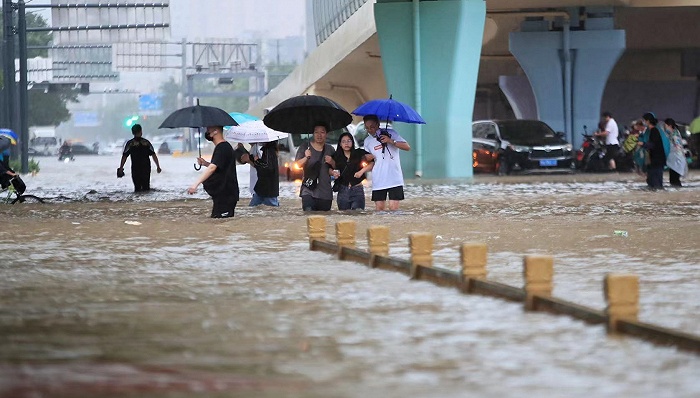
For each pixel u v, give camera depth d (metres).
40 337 17.16
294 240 34.56
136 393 13.09
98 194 68.94
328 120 48.56
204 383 13.66
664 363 14.91
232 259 29.09
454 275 22.58
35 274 25.89
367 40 110.19
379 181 46.78
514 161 88.44
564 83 104.44
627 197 55.94
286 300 21.14
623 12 110.75
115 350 16.02
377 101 47.41
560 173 91.50
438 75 82.69
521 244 32.19
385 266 26.23
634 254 29.06
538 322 18.22
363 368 14.62
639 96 137.75
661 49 134.25
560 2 99.06
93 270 26.69
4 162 59.47
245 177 100.06
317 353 15.70
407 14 82.44
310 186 47.50
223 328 17.92
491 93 165.50
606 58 103.50
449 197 57.59
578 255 28.97
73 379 13.94
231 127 51.91
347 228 29.17
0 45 179.00
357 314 19.30
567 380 13.86
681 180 75.56
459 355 15.52
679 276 24.39
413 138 83.19
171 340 16.83
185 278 24.91
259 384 13.61
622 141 101.19
